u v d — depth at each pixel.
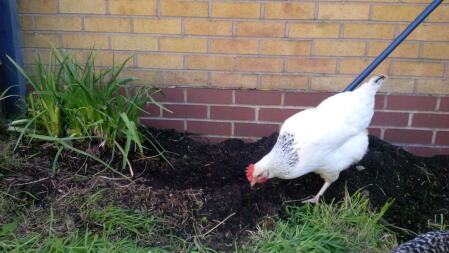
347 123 1.37
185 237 1.30
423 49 1.69
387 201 1.49
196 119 1.83
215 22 1.69
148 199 1.40
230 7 1.67
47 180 1.43
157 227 1.32
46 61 1.78
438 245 1.06
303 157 1.34
